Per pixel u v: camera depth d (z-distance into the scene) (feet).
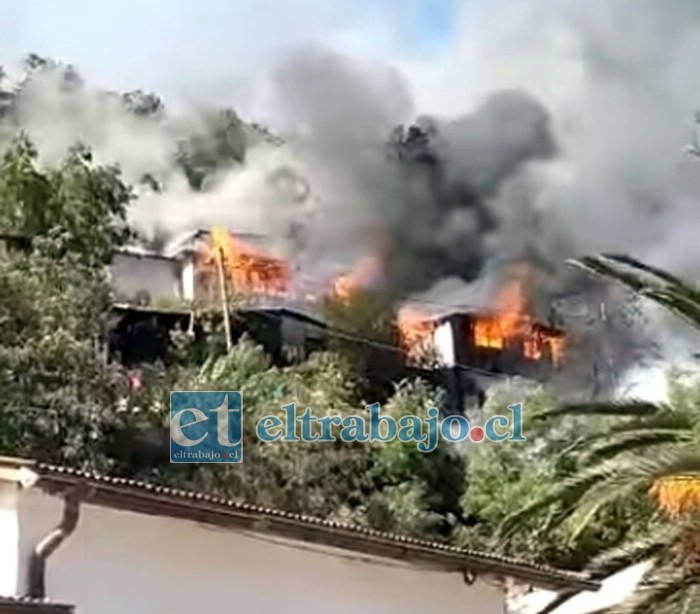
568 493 45.42
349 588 41.42
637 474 44.04
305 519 39.45
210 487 72.43
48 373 68.64
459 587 45.14
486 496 80.79
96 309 76.89
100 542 35.19
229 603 37.78
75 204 83.30
